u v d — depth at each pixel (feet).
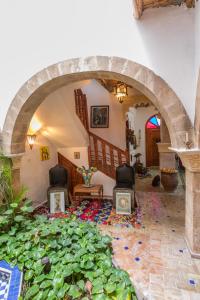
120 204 12.65
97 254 5.79
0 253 6.28
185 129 6.85
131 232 9.78
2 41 8.68
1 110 9.05
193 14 6.63
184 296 5.62
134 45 7.16
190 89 6.77
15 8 8.39
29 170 13.56
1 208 8.88
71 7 7.69
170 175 16.48
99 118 18.26
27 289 5.14
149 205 13.57
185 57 6.77
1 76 8.84
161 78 6.96
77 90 15.31
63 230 6.83
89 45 7.57
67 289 4.67
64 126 14.26
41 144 15.11
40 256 5.84
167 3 6.60
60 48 7.91
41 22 8.09
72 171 17.20
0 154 9.08
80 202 15.24
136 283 6.15
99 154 18.31
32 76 8.32
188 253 7.70
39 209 14.26
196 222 7.14
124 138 17.95
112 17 7.31
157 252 7.87
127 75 7.25
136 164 25.53
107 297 4.34
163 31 6.91
